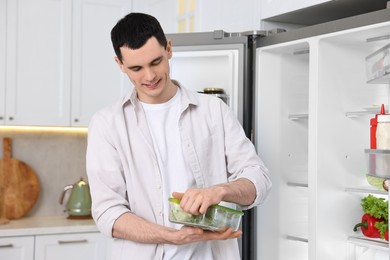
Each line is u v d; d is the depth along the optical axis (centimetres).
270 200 276
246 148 189
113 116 187
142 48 165
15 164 401
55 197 415
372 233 243
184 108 186
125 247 182
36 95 375
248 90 278
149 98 185
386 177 152
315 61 243
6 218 393
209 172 189
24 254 350
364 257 251
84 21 387
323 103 244
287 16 295
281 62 280
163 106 187
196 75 301
